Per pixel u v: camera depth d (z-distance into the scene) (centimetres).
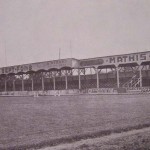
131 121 1413
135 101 2606
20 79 6731
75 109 2155
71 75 5756
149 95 3519
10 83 7175
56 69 5509
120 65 4966
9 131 1273
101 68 5516
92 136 1106
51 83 6297
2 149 948
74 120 1547
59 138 1077
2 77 6919
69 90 5116
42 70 5684
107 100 2920
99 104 2484
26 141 1053
